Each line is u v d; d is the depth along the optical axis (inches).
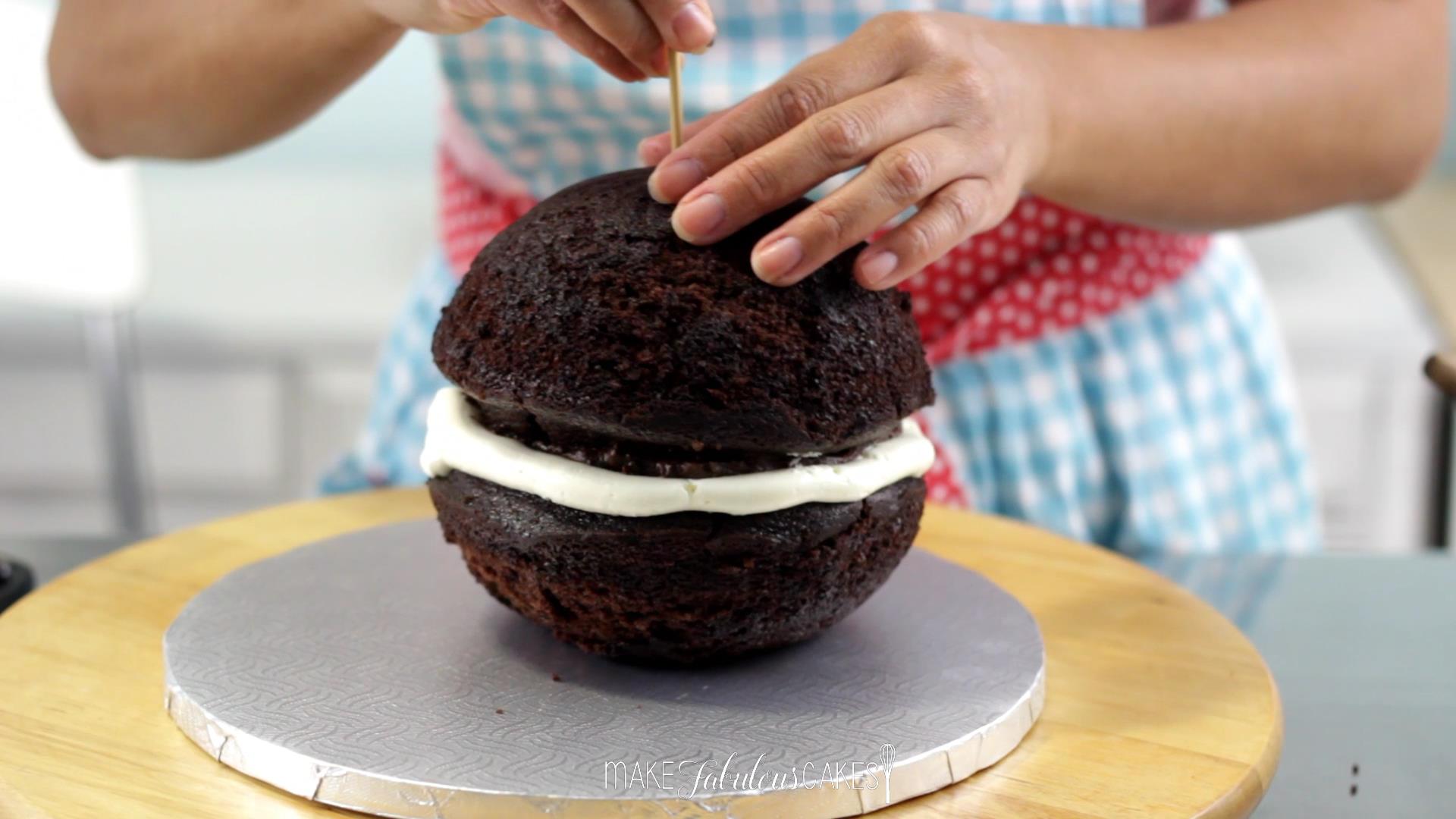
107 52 34.3
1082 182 30.5
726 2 33.1
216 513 59.9
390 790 23.4
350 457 37.2
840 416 25.8
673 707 25.4
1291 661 28.8
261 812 23.6
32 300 48.4
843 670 26.5
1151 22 36.3
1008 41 28.2
